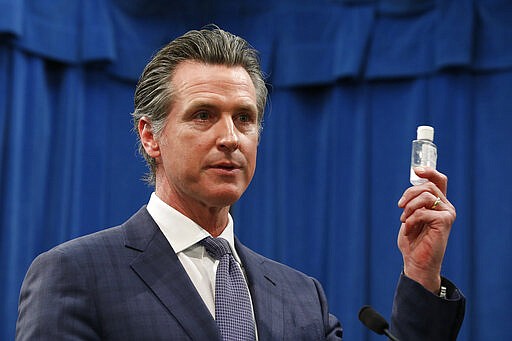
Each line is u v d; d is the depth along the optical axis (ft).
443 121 21.52
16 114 20.56
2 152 20.45
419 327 7.98
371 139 22.29
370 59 22.38
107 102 22.67
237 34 23.40
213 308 7.73
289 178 22.72
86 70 22.38
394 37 22.34
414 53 22.08
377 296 21.68
